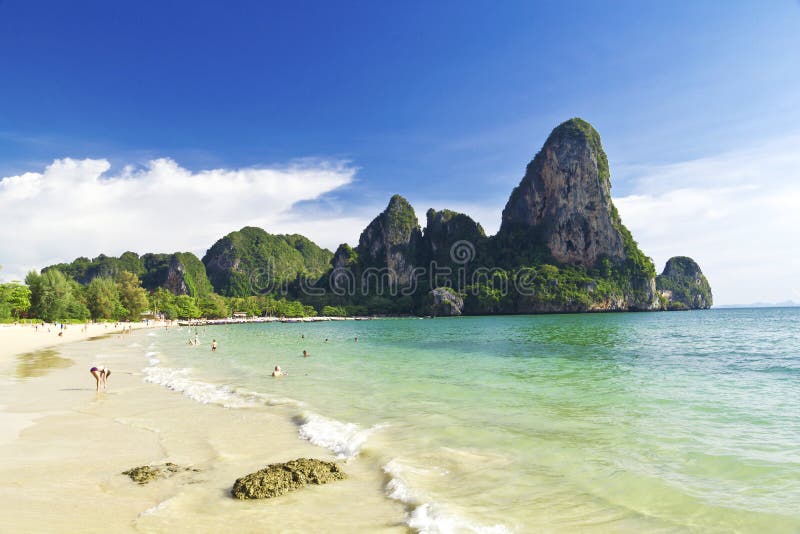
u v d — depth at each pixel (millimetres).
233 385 18812
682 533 5828
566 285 179625
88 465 8633
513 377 20469
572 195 196125
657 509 6562
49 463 8742
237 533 5836
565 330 68188
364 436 10523
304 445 10047
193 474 8133
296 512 6500
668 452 9109
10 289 85125
